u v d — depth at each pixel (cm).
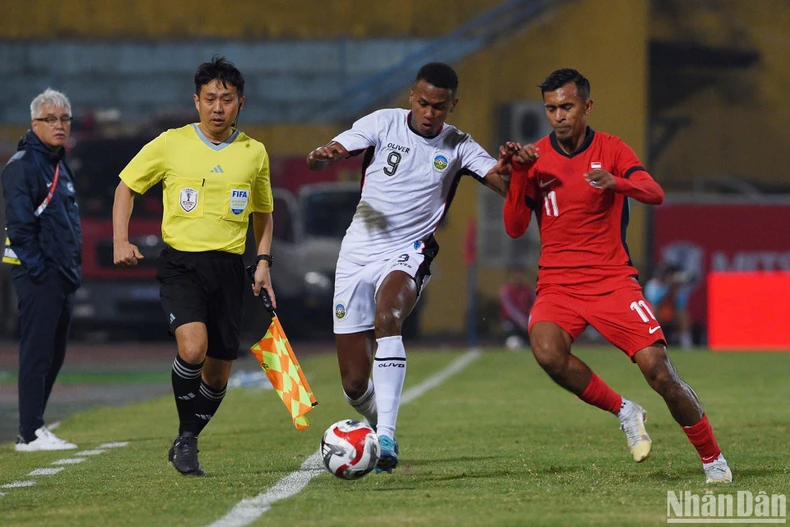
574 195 2533
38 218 3219
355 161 10300
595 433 3434
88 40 12662
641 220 10106
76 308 7800
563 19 11675
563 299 2556
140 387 5378
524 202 2577
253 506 2200
